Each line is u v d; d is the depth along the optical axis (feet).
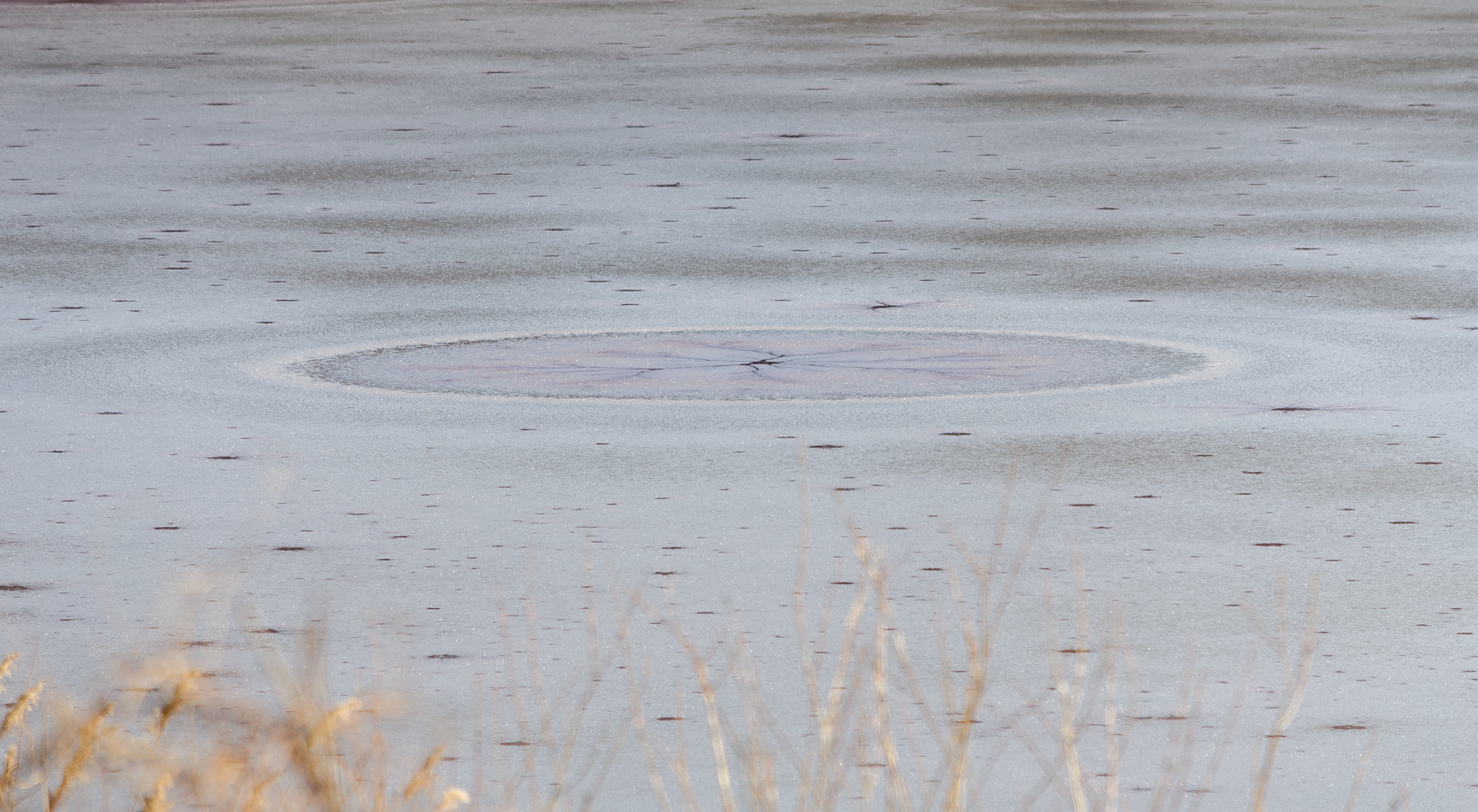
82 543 95.45
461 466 110.63
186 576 89.86
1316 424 119.44
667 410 124.16
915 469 109.09
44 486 106.83
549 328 151.23
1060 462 110.63
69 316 156.56
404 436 117.91
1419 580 88.63
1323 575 89.35
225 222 198.29
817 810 63.72
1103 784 66.44
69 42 358.84
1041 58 318.86
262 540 96.02
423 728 70.54
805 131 251.39
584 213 201.98
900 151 236.84
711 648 79.77
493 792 65.16
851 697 70.18
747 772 63.77
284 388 131.54
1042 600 85.81
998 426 119.14
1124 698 73.82
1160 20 376.48
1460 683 75.66
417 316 156.46
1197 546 94.07
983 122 256.73
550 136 249.96
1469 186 211.20
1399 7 399.44
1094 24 370.73
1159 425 119.44
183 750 64.54
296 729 51.31
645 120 261.44
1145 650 79.15
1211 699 73.87
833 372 135.33
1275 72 300.61
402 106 276.41
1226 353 140.56
